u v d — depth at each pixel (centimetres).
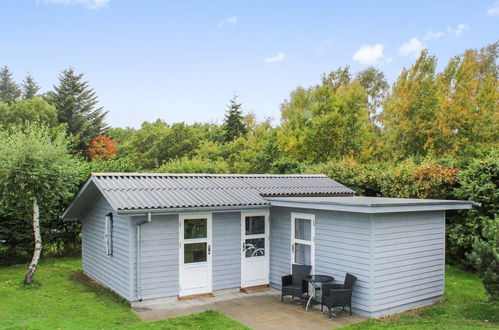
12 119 4416
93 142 4456
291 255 1166
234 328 847
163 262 1063
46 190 1191
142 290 1032
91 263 1338
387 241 962
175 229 1084
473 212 1358
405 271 1002
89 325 847
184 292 1091
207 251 1131
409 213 1013
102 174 1159
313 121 3212
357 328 857
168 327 845
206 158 4069
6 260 1567
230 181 1342
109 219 1164
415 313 977
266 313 973
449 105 2645
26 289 1150
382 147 3225
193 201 1071
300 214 1132
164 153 4488
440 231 1098
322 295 965
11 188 1170
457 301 1077
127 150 4662
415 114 2759
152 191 1109
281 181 1452
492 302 1048
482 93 2712
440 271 1092
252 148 4103
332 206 975
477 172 1375
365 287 945
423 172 1488
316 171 1934
